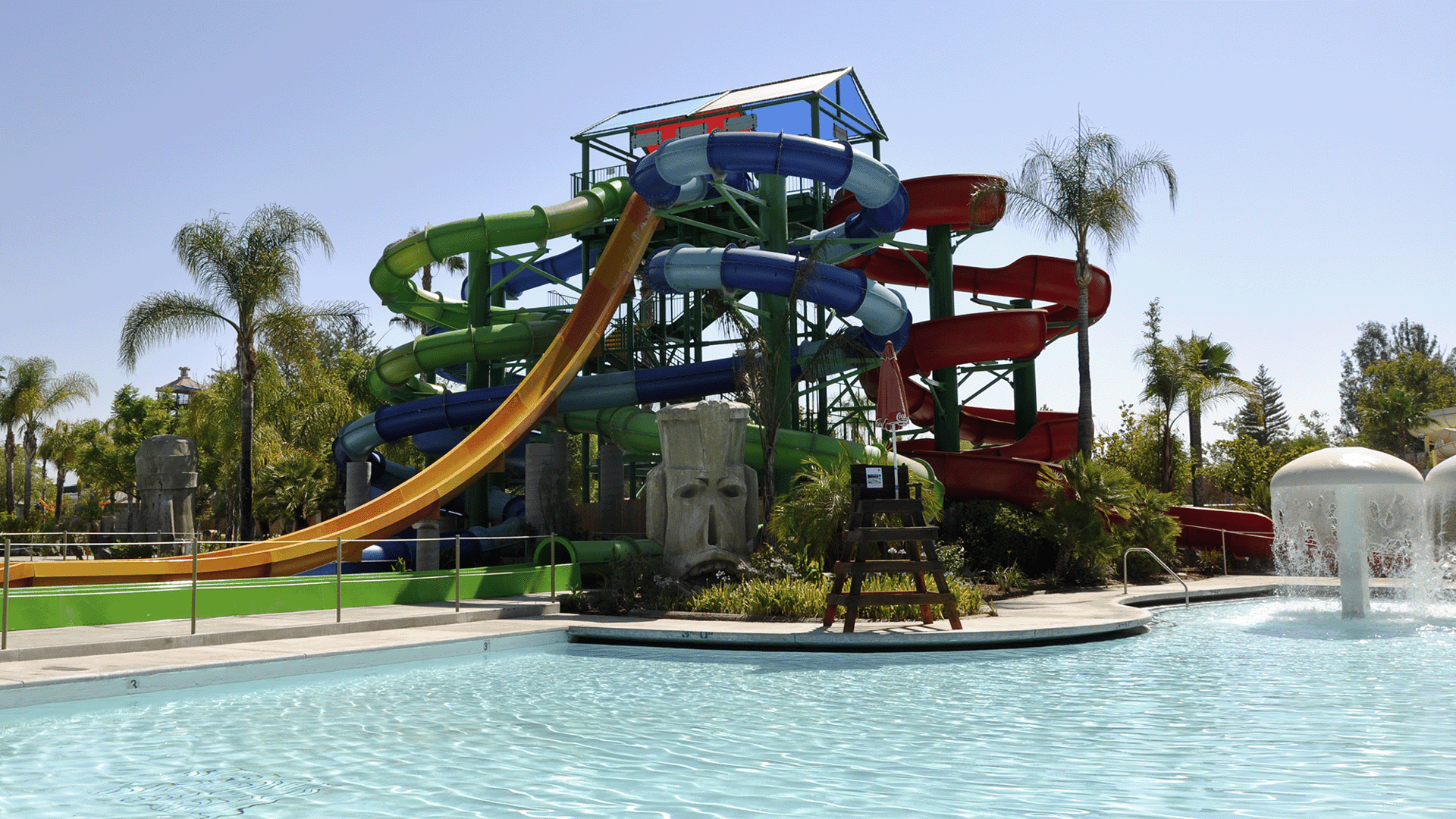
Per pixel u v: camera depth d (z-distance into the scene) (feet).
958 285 111.55
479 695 32.30
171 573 56.13
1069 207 84.33
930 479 82.28
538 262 134.51
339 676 36.70
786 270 79.77
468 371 107.96
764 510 71.82
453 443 103.81
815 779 20.86
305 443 126.62
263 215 94.43
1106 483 75.05
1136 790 19.49
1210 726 25.90
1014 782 20.34
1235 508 109.70
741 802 19.15
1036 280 107.14
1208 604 63.98
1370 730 25.14
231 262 92.32
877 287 84.43
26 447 196.13
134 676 32.30
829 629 46.26
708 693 32.53
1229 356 146.92
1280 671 35.50
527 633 45.65
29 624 43.27
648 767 22.18
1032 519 80.33
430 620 49.19
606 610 55.77
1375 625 49.93
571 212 106.73
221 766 22.56
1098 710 28.48
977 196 88.89
